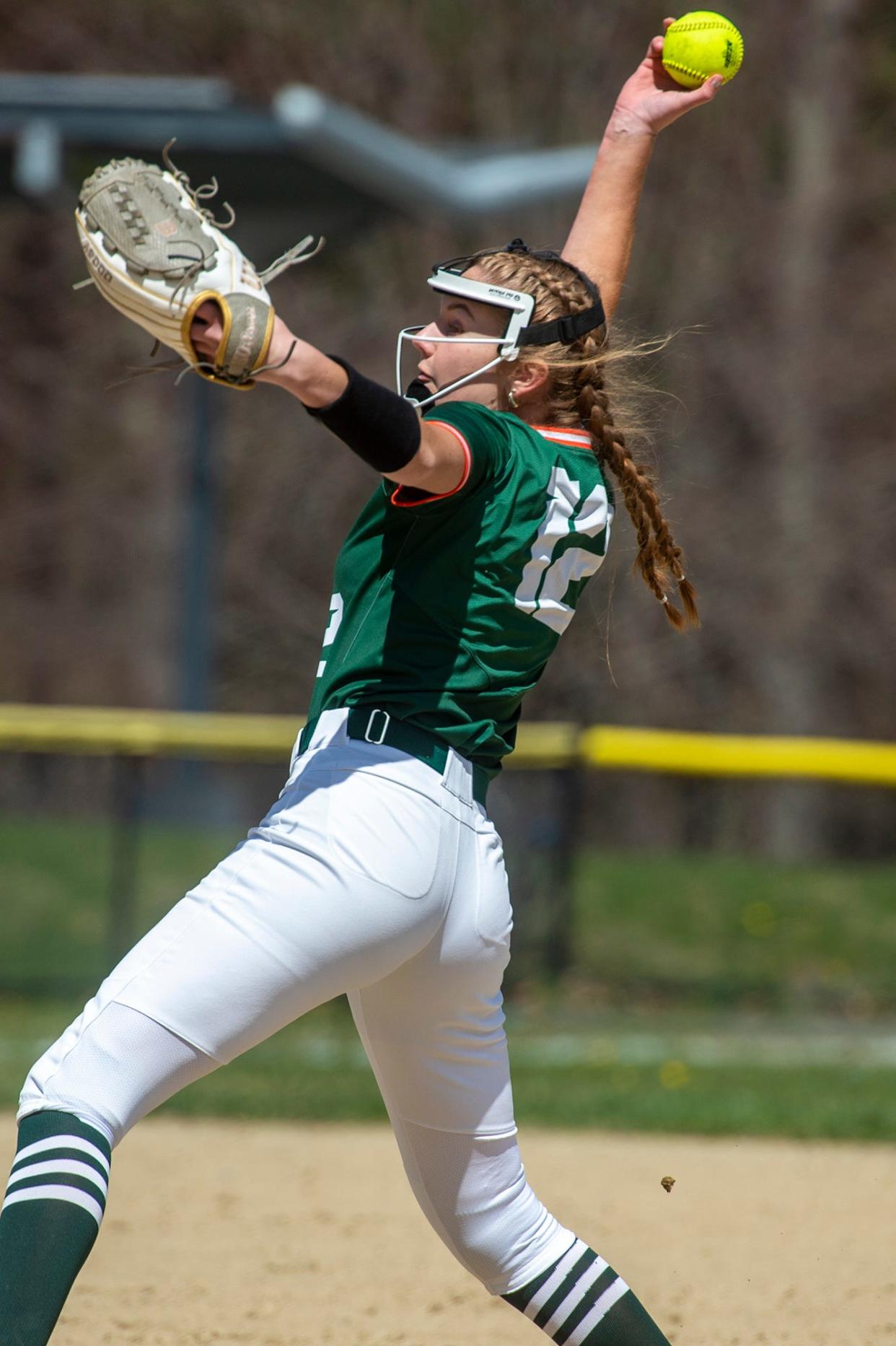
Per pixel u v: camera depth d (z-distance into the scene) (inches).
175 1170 852.0
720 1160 898.1
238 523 2878.9
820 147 2886.3
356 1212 768.3
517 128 2891.2
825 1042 1401.3
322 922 371.2
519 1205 419.8
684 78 488.1
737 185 2866.6
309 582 2935.5
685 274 2815.0
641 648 2733.8
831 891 1892.2
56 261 3218.5
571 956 1627.7
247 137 1600.6
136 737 1526.8
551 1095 1064.2
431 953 388.8
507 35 2901.1
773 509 2800.2
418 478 366.6
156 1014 369.4
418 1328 592.1
